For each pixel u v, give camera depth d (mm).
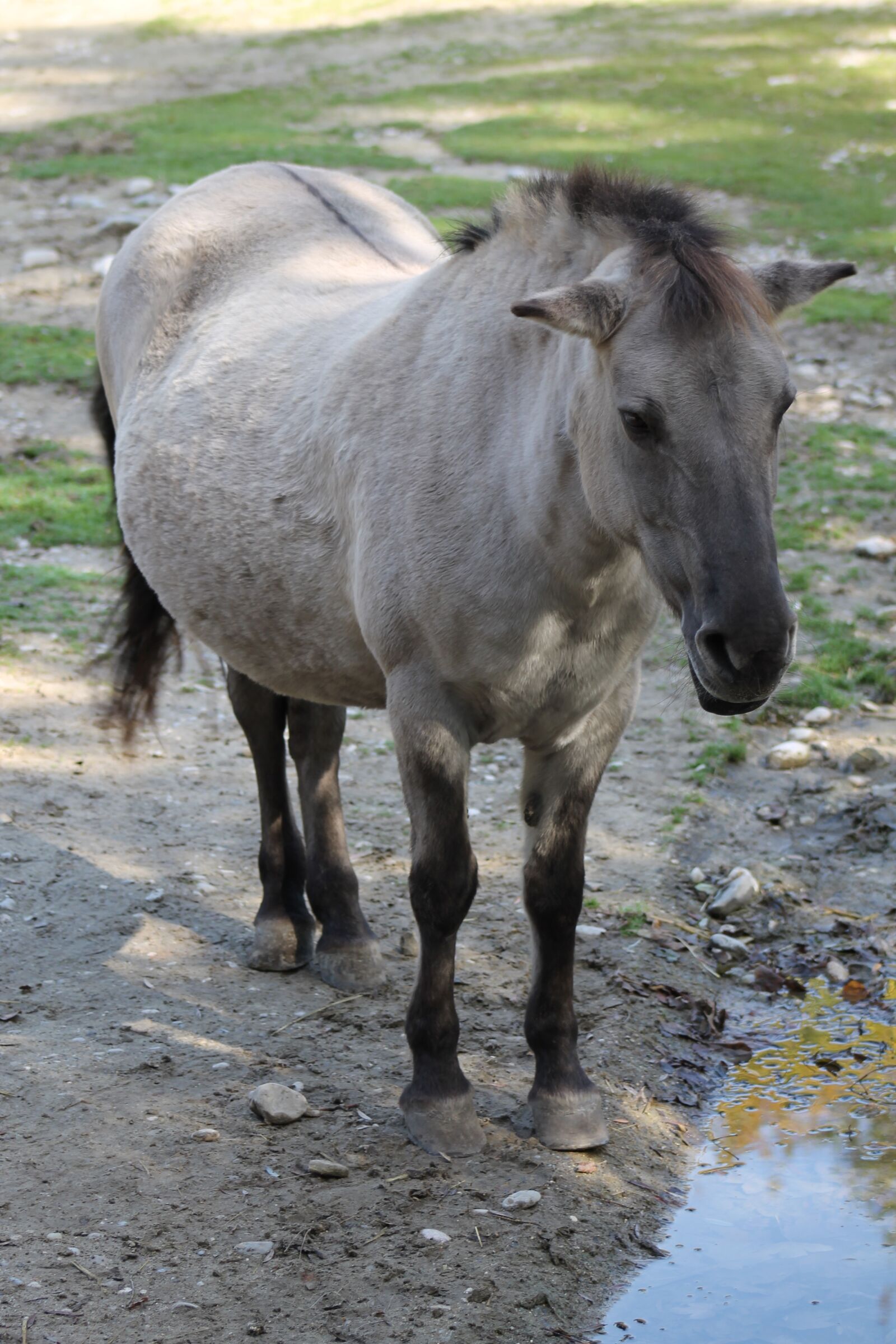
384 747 6383
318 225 4816
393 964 4629
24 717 6145
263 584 4102
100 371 5445
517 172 15773
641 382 2818
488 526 3354
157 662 5148
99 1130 3598
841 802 5867
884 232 14289
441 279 3740
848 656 7109
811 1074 4188
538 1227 3318
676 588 2896
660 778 6082
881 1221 3512
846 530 8672
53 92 20688
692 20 24844
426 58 22844
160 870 5090
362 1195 3395
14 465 9211
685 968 4688
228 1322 2959
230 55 23250
